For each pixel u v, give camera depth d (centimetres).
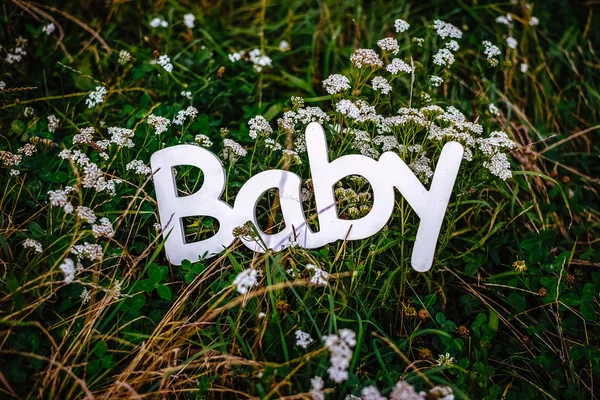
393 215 81
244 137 89
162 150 80
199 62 99
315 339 75
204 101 94
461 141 79
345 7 110
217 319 76
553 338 81
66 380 70
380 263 80
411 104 88
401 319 79
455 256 82
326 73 101
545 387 78
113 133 80
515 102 102
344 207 81
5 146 84
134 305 75
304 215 79
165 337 75
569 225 89
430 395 68
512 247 87
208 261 81
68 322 74
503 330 82
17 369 70
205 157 79
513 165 92
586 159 99
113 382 72
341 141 81
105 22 104
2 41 95
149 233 80
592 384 77
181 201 80
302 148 82
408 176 77
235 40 107
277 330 74
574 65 107
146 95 92
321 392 67
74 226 75
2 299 71
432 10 111
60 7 103
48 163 81
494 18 110
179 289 79
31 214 81
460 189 81
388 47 84
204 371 74
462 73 103
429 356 76
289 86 101
